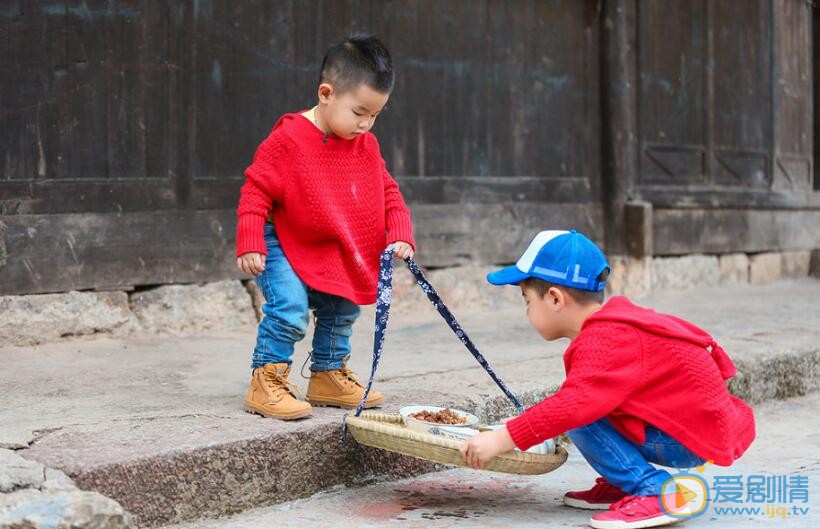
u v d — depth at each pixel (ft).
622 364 8.09
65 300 15.01
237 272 17.04
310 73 17.87
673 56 24.62
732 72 26.43
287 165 9.73
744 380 13.87
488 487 9.84
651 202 23.95
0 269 14.39
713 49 25.73
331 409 10.19
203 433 8.97
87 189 15.24
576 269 8.54
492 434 8.13
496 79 20.90
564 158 22.34
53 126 14.88
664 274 24.48
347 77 9.34
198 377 12.42
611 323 8.21
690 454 8.39
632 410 8.22
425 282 9.73
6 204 14.44
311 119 9.89
